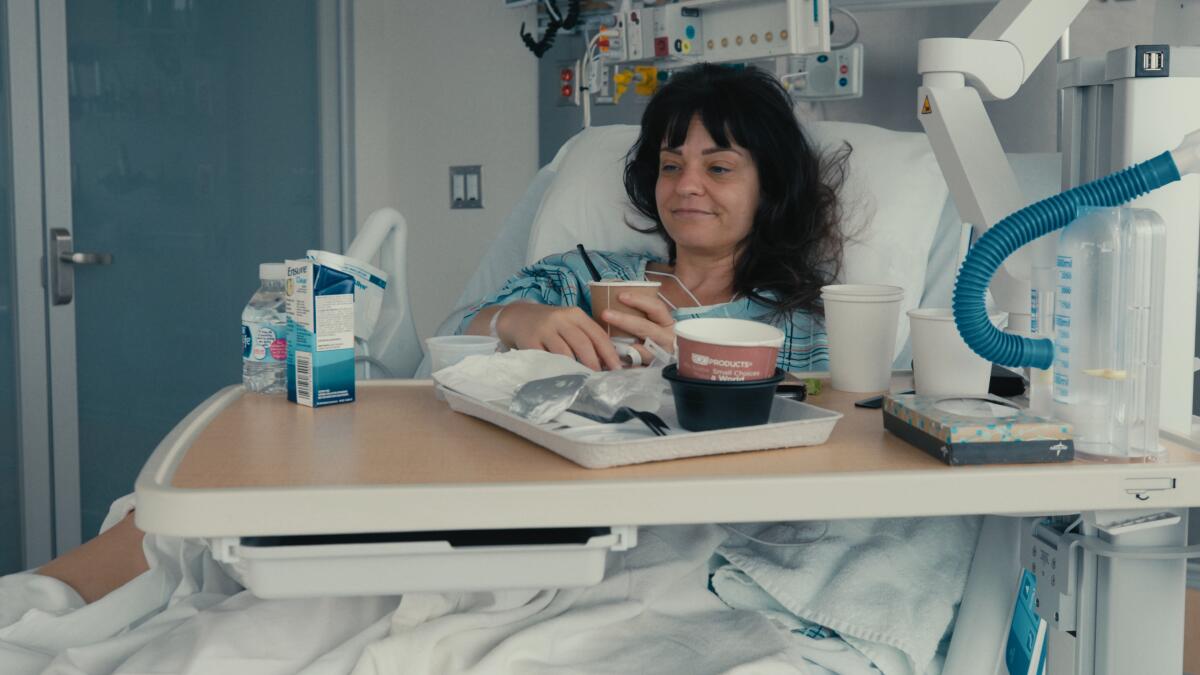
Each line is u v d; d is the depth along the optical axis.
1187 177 0.96
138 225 2.86
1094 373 0.86
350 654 0.94
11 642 1.10
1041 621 1.04
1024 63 1.03
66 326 2.66
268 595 0.78
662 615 1.09
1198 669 1.81
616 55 2.62
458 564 0.78
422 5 3.70
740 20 2.28
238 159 3.22
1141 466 0.83
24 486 2.59
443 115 3.70
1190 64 0.95
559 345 1.26
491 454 0.87
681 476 0.80
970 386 1.12
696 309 1.82
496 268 2.39
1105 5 2.34
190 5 3.01
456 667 0.95
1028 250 0.98
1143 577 0.92
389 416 1.04
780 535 1.19
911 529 1.18
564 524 0.77
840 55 2.68
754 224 1.87
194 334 3.08
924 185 1.97
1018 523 1.13
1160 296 0.85
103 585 1.29
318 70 3.58
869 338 1.19
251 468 0.83
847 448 0.90
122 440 2.84
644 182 2.05
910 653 1.05
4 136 2.52
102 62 2.74
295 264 1.08
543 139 3.48
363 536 0.80
